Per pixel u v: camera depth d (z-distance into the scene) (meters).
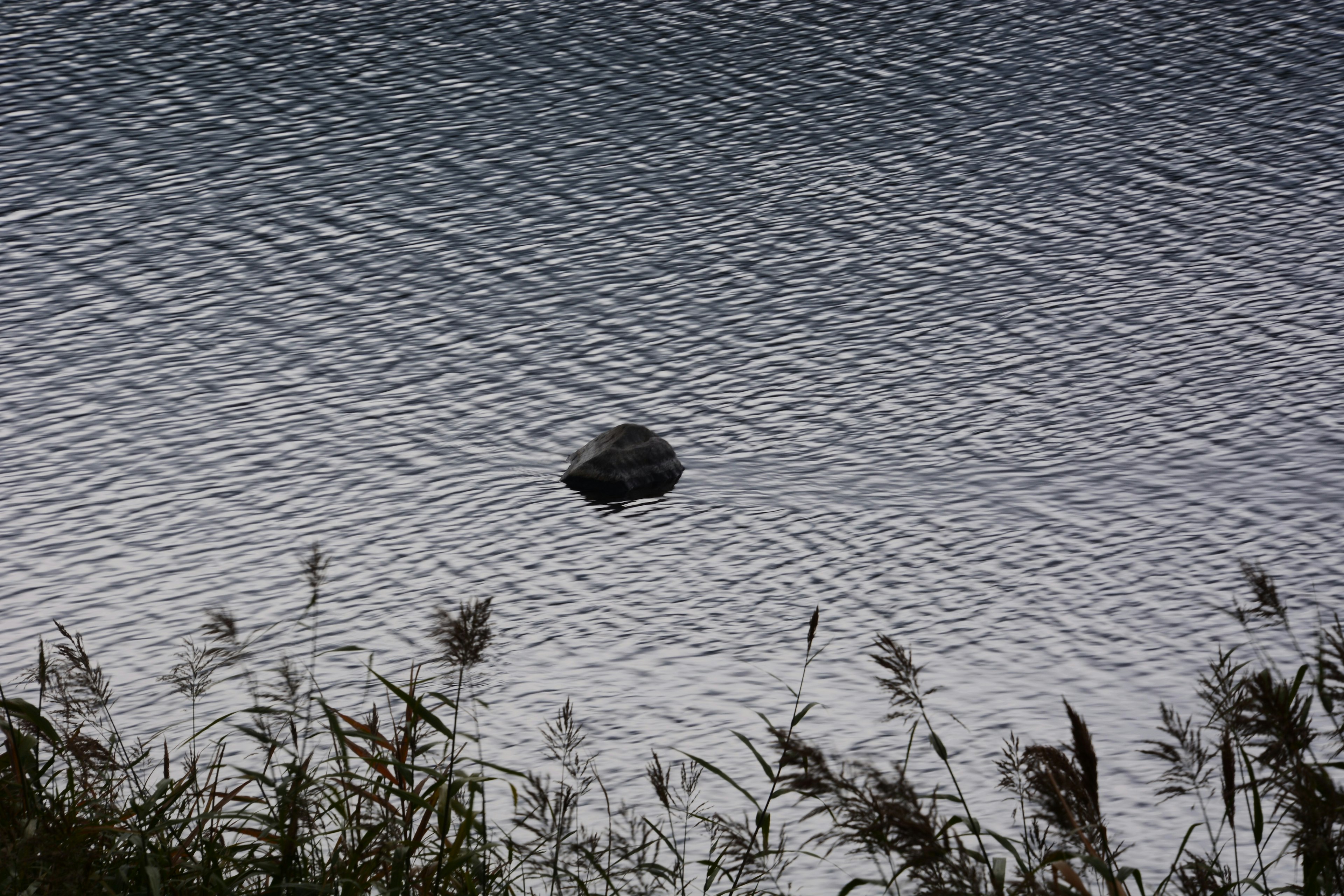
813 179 72.81
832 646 39.72
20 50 84.12
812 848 24.48
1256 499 47.66
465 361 58.16
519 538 46.53
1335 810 6.61
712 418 54.16
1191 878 7.08
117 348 58.91
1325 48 85.94
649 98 80.50
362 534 46.91
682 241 67.38
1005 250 66.75
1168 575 43.09
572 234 67.69
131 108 78.38
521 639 40.38
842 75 83.06
